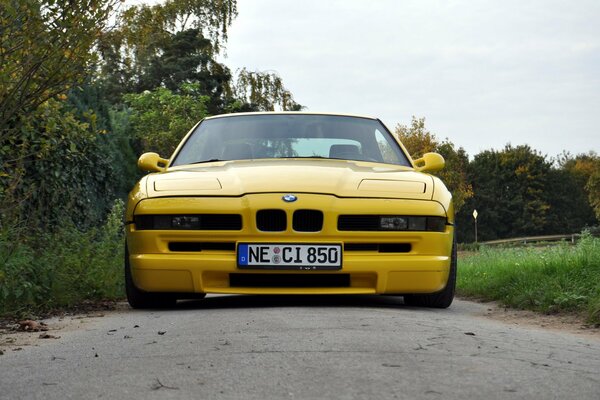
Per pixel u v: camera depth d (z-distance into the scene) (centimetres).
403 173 602
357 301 633
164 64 4291
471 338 382
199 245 552
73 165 1198
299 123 679
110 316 564
